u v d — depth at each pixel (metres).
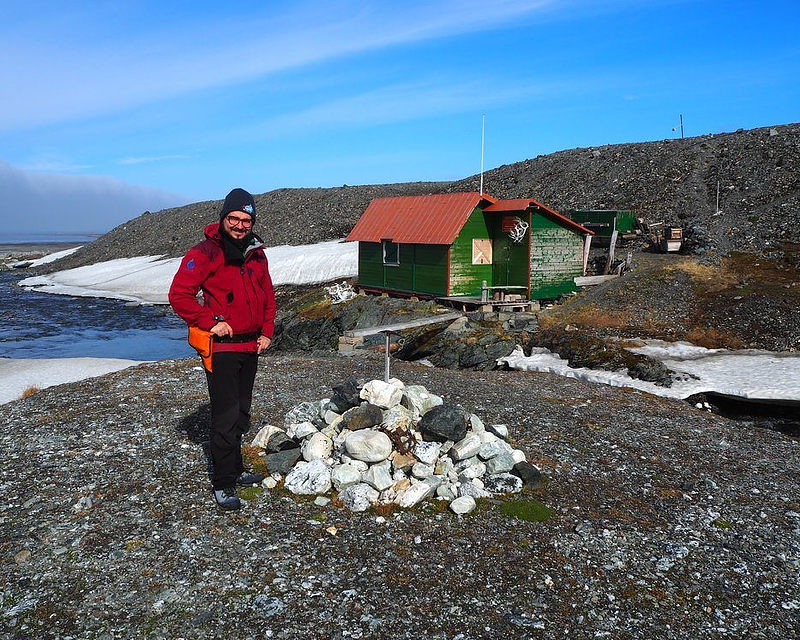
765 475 8.37
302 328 28.38
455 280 26.14
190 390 11.48
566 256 26.41
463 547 5.61
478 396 12.04
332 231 64.38
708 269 26.88
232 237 5.56
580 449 8.78
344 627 4.36
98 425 8.91
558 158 62.72
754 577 5.53
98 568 4.96
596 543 5.91
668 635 4.58
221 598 4.62
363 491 6.27
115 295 50.94
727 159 46.47
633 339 20.00
